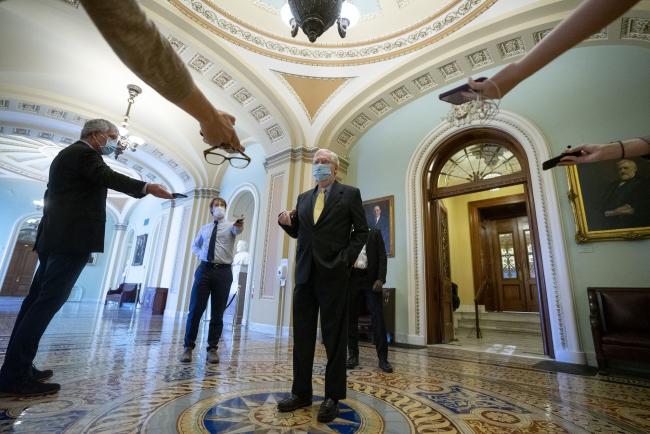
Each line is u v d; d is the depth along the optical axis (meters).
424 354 4.08
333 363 1.75
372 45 5.72
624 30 4.02
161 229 11.61
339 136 6.74
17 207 15.07
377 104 6.35
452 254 9.36
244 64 5.83
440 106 5.82
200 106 0.86
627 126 3.99
